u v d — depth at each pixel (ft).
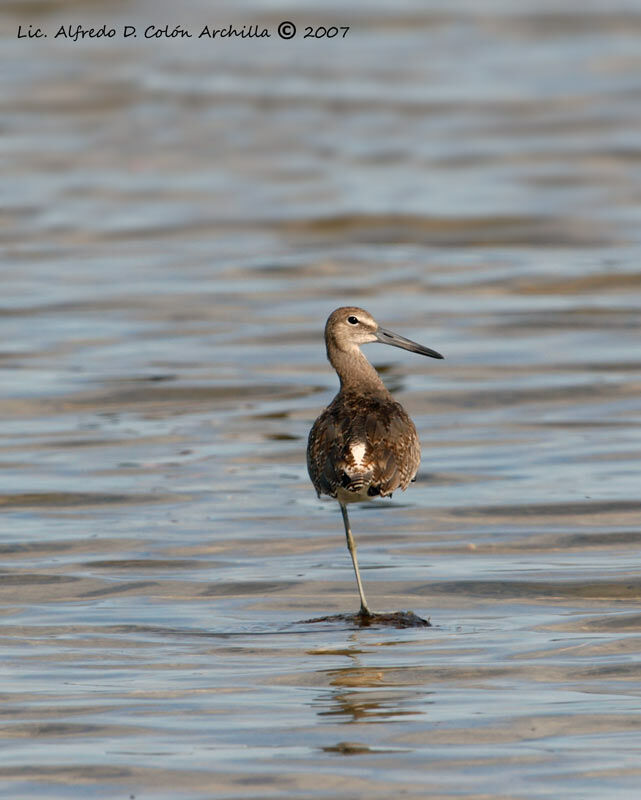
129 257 88.43
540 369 64.69
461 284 80.89
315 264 86.38
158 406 60.64
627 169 106.73
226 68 137.49
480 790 26.05
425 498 48.98
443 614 37.93
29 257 88.38
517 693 31.27
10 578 41.29
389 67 136.87
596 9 153.69
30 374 65.05
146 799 25.93
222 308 76.48
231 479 51.34
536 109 122.21
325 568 42.11
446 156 111.34
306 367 65.87
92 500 49.03
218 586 40.60
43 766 27.48
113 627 37.04
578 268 83.66
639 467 51.57
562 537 44.55
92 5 156.46
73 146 116.26
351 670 33.06
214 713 30.30
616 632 35.78
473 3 157.07
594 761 27.32
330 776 26.78
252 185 105.81
